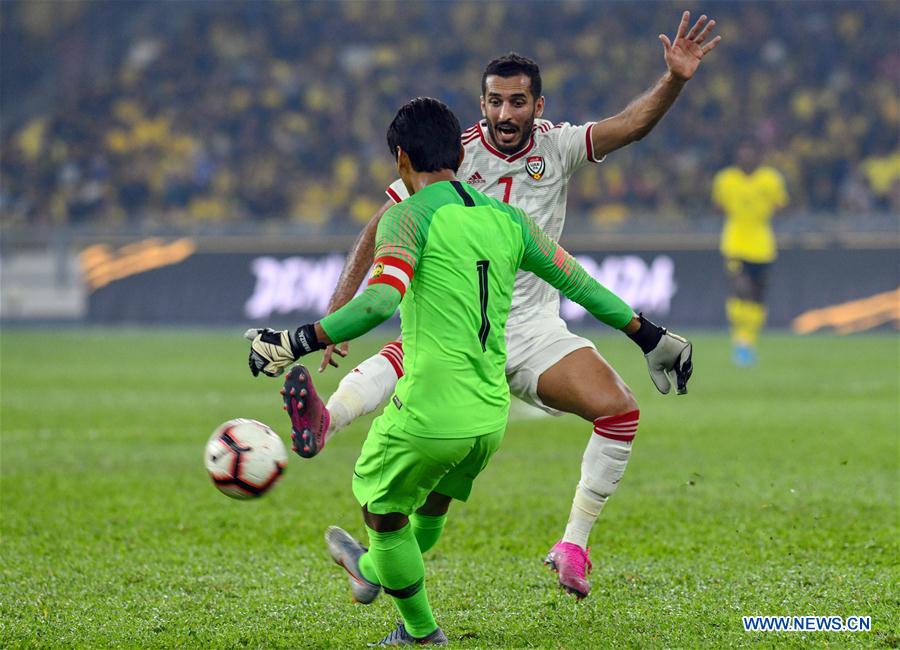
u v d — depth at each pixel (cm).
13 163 11712
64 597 1930
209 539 2416
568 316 8200
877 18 11838
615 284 8100
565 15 12219
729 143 10812
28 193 11394
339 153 11412
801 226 8281
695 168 10625
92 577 2080
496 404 1559
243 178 11225
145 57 12950
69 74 13238
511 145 1877
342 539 1741
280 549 2323
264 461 1547
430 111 1572
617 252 8112
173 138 11694
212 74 12288
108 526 2539
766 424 4072
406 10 12625
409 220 1506
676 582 2012
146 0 13638
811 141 10875
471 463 1608
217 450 1553
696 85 11344
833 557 2175
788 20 11844
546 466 3312
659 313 8056
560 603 1873
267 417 4347
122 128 11806
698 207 10350
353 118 11669
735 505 2697
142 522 2581
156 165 11481
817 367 6003
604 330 8125
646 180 10512
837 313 7888
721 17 11881
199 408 4597
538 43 12062
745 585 1972
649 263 8094
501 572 2098
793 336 7794
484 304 1530
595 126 1898
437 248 1509
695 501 2750
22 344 7606
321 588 1995
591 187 10462
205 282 8706
